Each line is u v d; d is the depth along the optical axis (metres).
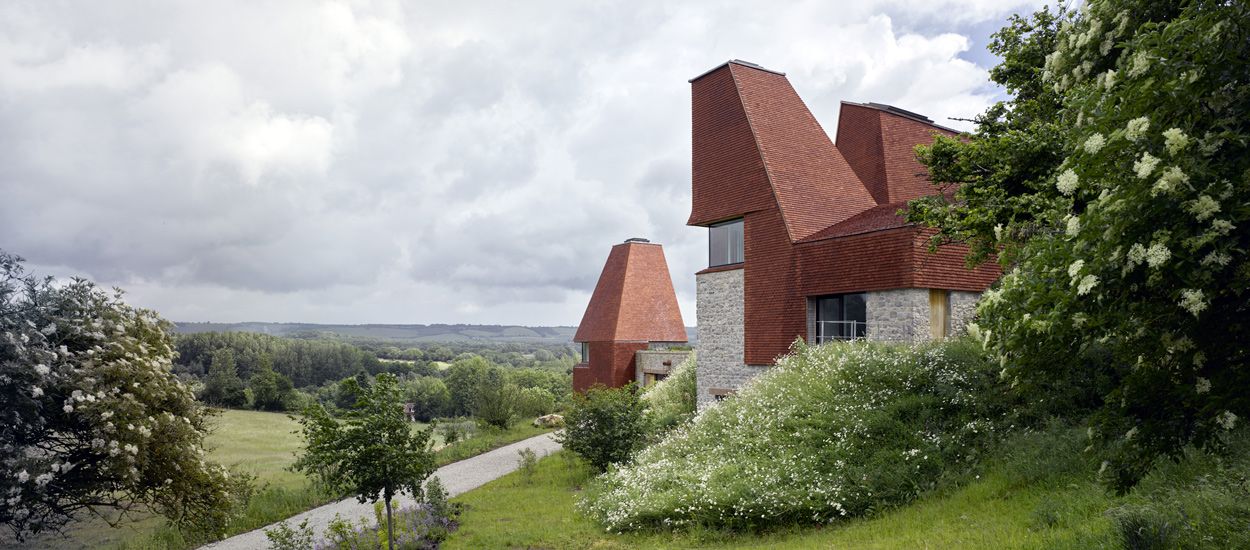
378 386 11.82
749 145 23.95
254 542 14.34
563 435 19.31
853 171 25.70
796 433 13.87
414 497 12.42
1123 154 4.96
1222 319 4.89
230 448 35.22
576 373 42.72
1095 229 4.97
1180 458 8.16
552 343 197.25
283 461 29.28
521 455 21.33
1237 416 5.53
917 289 18.50
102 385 11.72
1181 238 4.48
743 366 23.95
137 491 12.55
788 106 25.55
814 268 21.25
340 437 11.45
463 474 21.81
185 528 13.50
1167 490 7.61
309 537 12.45
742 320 24.17
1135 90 4.84
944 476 11.17
